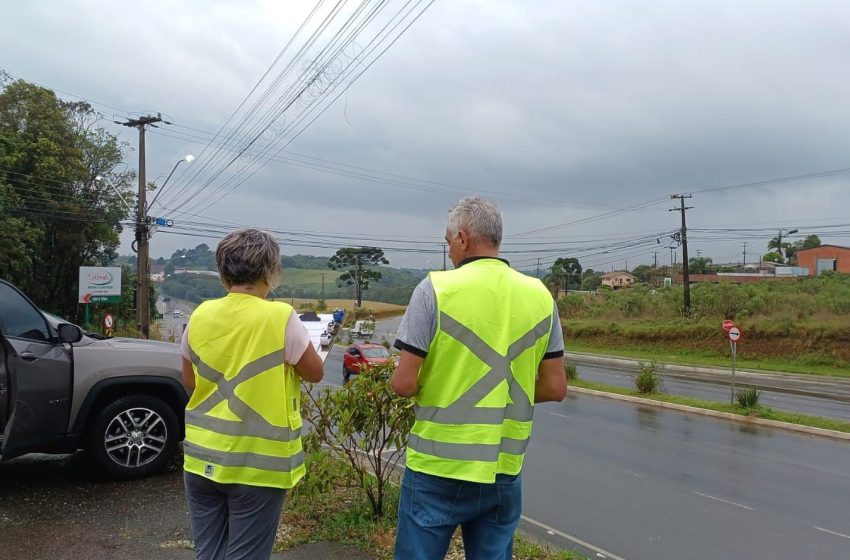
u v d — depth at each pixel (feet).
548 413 48.93
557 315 8.29
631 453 34.32
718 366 99.40
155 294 147.13
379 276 263.29
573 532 20.34
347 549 12.91
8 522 14.20
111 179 122.11
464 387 7.47
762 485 28.58
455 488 7.48
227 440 8.20
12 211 97.60
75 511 15.10
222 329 8.42
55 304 121.39
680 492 26.35
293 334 8.47
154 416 18.25
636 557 18.29
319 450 14.58
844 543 20.85
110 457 17.54
